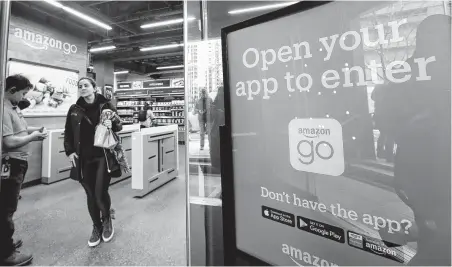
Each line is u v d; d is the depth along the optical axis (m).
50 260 1.87
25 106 2.33
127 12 6.34
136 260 1.87
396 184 0.69
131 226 2.46
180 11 6.18
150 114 8.43
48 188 3.80
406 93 0.65
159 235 2.26
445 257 0.63
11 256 1.77
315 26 0.79
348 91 0.74
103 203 2.10
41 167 4.08
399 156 0.67
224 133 1.06
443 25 0.60
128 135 4.57
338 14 0.74
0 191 1.73
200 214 1.35
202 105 1.38
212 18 1.43
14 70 4.23
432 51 0.62
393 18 0.66
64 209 2.94
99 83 10.36
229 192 1.06
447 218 0.62
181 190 3.74
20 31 4.45
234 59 1.02
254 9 1.51
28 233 2.31
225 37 1.04
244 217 1.04
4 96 1.73
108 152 2.09
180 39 8.87
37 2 4.78
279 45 0.88
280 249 0.94
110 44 8.98
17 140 1.78
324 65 0.78
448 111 0.60
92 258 1.90
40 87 4.62
